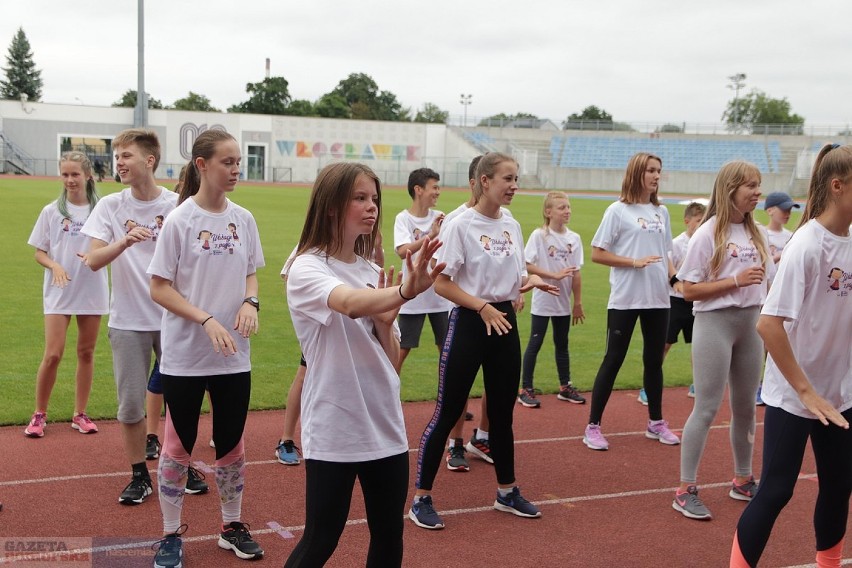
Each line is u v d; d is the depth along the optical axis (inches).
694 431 188.2
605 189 2210.9
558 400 296.2
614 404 293.1
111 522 173.2
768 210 302.8
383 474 119.6
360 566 157.2
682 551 169.3
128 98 3535.9
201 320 146.4
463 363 175.9
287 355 343.0
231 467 159.6
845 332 136.9
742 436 197.2
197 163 156.3
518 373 181.6
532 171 2279.8
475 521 182.5
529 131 2456.9
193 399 154.3
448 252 176.7
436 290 178.5
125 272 184.1
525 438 248.8
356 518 181.0
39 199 1049.5
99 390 277.7
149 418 213.2
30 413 248.8
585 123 2480.3
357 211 117.3
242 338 159.3
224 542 162.1
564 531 178.1
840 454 138.9
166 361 155.0
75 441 226.8
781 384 139.8
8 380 285.1
